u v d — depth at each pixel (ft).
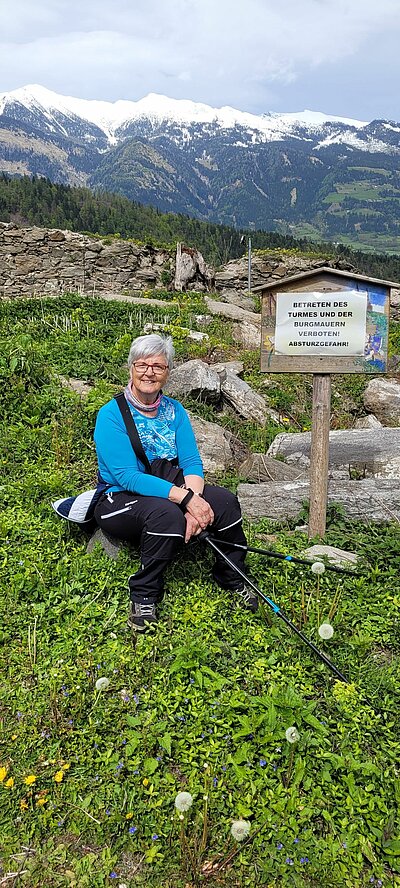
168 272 65.10
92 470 20.06
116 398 13.66
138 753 9.43
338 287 15.08
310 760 9.29
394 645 12.21
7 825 8.48
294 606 13.15
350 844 8.24
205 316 46.21
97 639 11.96
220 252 195.72
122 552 14.16
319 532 16.29
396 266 241.35
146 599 12.42
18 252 62.39
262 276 67.82
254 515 17.92
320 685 11.04
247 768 9.14
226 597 13.29
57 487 18.11
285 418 30.14
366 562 15.02
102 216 252.62
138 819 8.54
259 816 8.54
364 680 11.08
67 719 10.07
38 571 13.73
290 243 229.45
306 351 15.51
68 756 9.49
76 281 63.77
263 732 9.61
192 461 14.05
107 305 45.03
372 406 31.17
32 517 16.39
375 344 15.17
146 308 46.11
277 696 10.13
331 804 8.77
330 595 13.53
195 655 11.03
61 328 36.88
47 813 8.57
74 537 15.44
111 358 30.81
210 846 8.24
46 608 12.85
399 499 17.66
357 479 20.45
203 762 9.29
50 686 10.64
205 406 27.84
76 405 23.75
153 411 13.66
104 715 10.09
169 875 7.94
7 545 15.02
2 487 18.15
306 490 18.22
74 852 8.26
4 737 9.79
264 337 15.74
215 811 8.59
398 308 63.52
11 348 27.09
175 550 12.69
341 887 7.84
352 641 11.94
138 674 11.00
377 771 9.07
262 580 13.91
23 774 9.13
